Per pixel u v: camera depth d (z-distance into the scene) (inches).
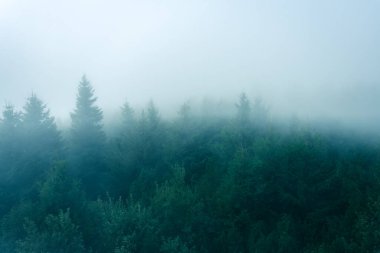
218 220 1124.5
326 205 1211.2
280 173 1254.9
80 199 952.9
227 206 1167.6
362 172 1268.5
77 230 883.4
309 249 1023.6
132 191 1428.4
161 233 1040.8
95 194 1512.1
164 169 1533.0
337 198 1237.7
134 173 1562.5
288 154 1277.1
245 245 1079.0
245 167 1241.4
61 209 861.8
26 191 1328.7
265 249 1021.8
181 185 1221.7
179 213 1087.6
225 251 1064.8
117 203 1126.4
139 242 939.3
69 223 840.9
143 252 935.7
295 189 1237.1
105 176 1596.9
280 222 1091.9
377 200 1029.8
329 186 1234.6
